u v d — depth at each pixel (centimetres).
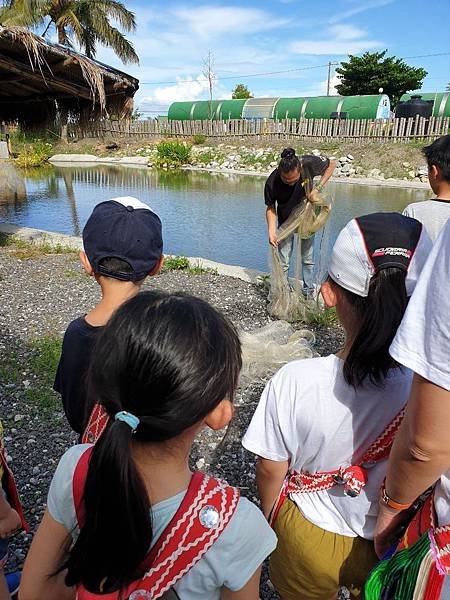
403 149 1900
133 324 93
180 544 96
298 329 472
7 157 1816
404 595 114
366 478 133
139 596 97
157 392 89
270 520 153
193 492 99
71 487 104
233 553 100
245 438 144
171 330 91
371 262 121
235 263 770
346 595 199
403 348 100
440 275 95
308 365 134
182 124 2744
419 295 99
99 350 96
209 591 102
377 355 121
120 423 91
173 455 98
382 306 119
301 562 144
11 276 621
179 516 97
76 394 162
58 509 107
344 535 139
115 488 89
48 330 455
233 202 1317
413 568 112
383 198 1309
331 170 468
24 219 1123
